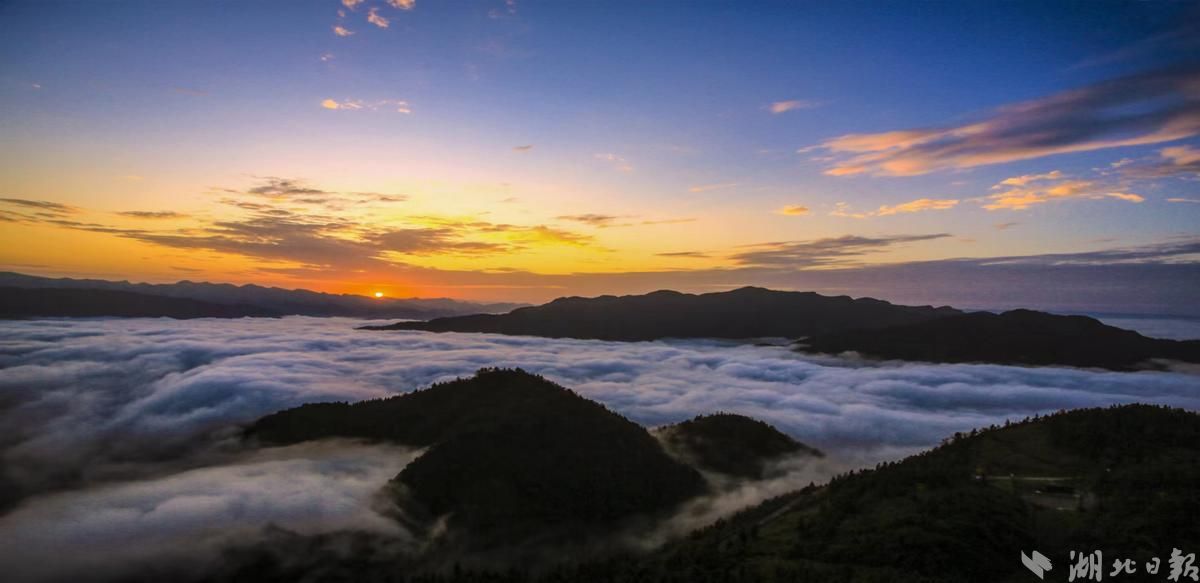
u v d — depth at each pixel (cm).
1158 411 10712
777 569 7475
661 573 8244
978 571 6862
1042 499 8344
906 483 9225
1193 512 7306
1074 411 11631
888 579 6794
